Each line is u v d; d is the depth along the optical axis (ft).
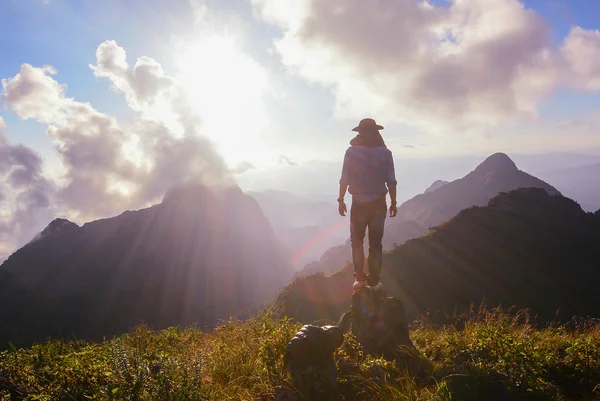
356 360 16.48
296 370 13.51
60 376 14.48
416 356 17.40
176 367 13.74
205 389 13.62
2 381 14.43
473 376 14.21
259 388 14.03
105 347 19.01
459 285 280.92
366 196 19.56
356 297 19.20
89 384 14.15
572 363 16.35
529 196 426.10
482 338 16.93
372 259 19.83
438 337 21.65
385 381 14.43
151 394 12.46
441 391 13.64
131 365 13.61
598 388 14.74
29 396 13.52
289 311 107.76
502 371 14.46
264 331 18.94
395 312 18.40
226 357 16.89
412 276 290.97
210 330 26.58
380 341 17.66
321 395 13.21
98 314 588.50
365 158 19.43
